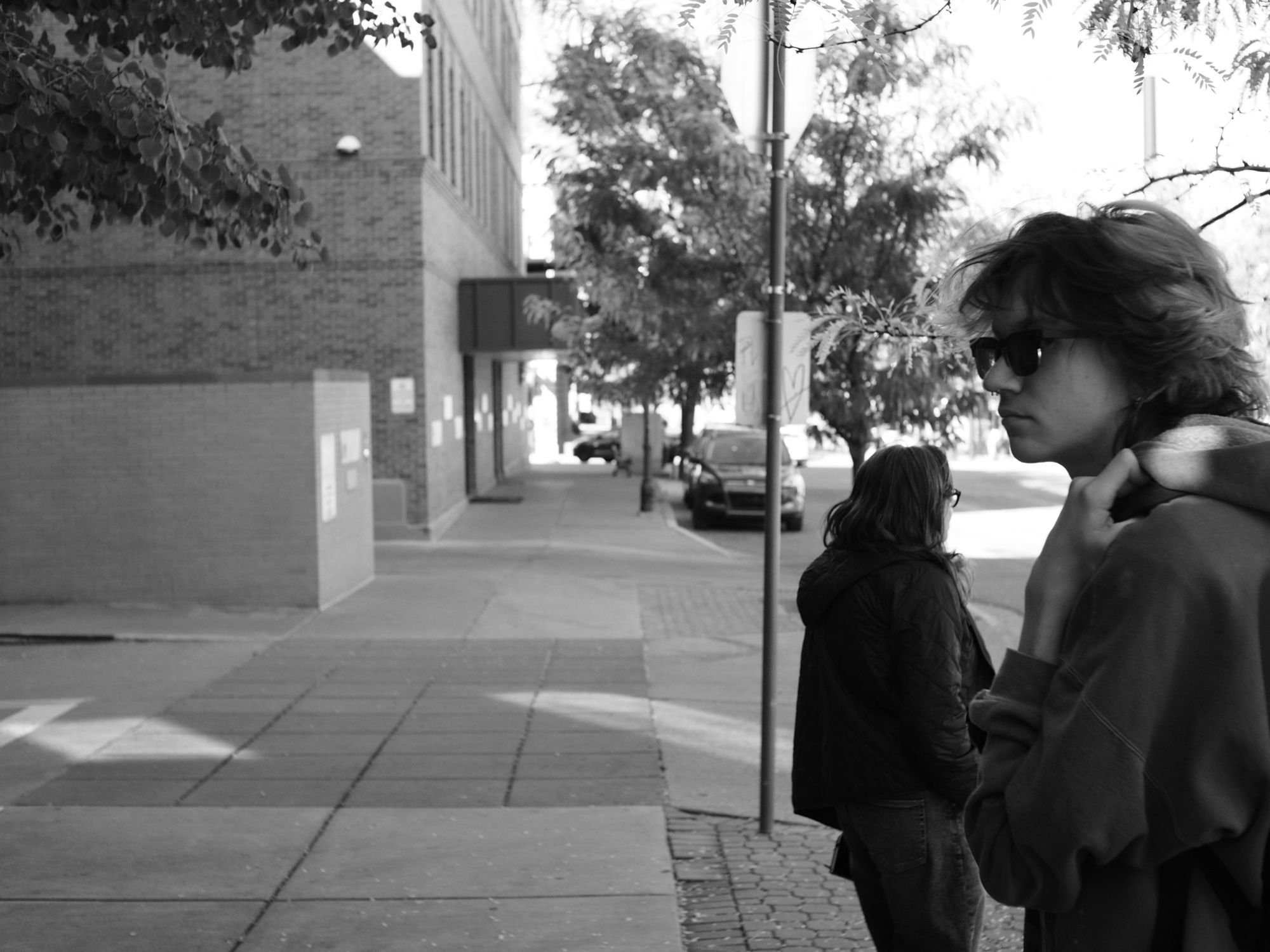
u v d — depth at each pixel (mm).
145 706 10438
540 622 14992
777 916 5742
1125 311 1563
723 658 12812
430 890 6031
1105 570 1492
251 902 5875
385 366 24906
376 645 13430
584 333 16875
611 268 14461
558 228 14898
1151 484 1546
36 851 6637
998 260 1645
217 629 14320
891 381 9578
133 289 24750
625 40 14203
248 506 15594
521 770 8422
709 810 7512
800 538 26672
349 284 24812
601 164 14469
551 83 14406
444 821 7199
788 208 12148
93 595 15680
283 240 8070
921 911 3842
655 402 18312
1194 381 1585
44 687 11273
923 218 11688
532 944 5340
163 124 7129
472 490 34375
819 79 11336
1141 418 1601
